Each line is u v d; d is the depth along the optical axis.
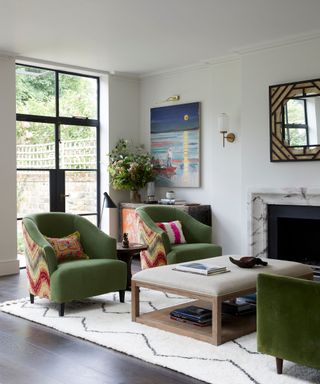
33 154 6.98
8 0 4.53
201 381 2.97
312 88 5.66
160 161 7.70
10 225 6.32
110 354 3.43
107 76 7.61
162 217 5.99
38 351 3.49
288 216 5.98
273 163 6.04
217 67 6.84
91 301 4.82
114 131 7.70
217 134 6.88
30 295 4.74
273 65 6.00
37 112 7.01
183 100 7.41
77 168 7.50
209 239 5.82
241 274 3.88
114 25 5.30
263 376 2.99
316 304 2.76
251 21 5.23
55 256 4.39
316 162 5.70
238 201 6.68
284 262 4.48
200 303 4.50
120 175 7.38
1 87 6.24
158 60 6.90
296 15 5.05
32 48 6.18
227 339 3.61
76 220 5.11
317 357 2.78
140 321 4.07
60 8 4.76
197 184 7.21
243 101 6.29
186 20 5.17
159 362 3.22
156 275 3.94
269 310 2.98
